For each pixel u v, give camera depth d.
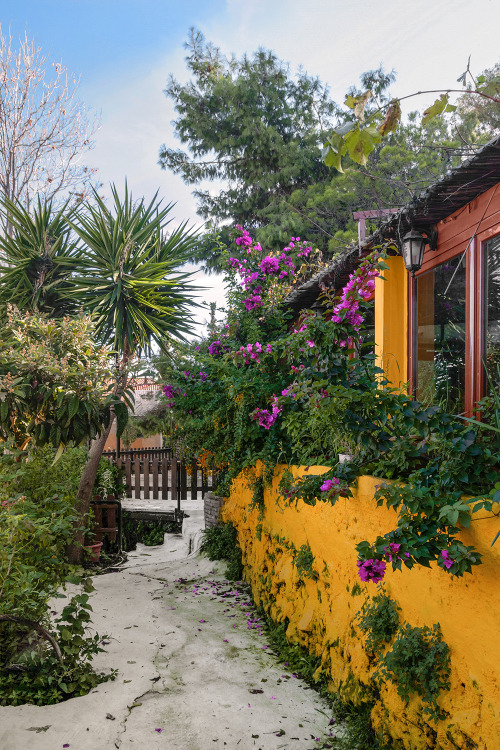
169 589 7.30
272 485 6.00
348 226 13.37
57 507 6.69
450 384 4.51
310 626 4.67
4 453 6.07
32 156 13.51
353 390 3.34
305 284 6.67
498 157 3.31
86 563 8.88
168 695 4.23
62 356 5.93
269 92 17.47
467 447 2.83
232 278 8.17
